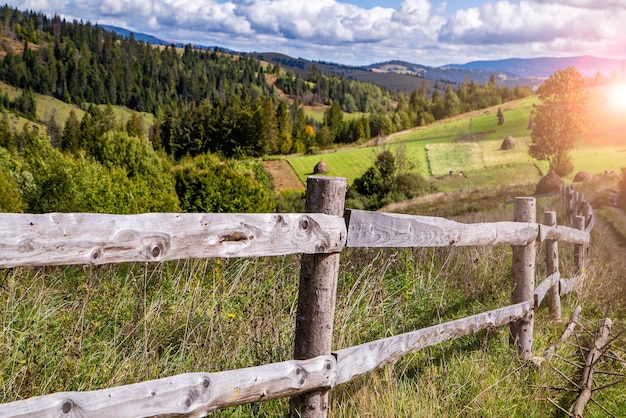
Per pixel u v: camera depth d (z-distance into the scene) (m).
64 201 28.94
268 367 2.55
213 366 3.46
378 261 5.79
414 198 51.44
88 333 3.64
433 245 3.66
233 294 4.56
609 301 6.57
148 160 55.53
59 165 29.97
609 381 4.53
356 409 3.31
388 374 3.63
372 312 4.66
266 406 3.29
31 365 2.96
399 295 5.47
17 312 3.62
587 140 86.00
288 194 65.94
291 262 5.42
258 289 4.68
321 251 2.73
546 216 6.11
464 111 161.62
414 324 4.88
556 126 60.22
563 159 61.31
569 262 8.21
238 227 2.31
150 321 3.86
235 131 117.75
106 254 1.89
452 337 3.95
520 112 125.00
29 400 1.74
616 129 93.56
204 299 4.32
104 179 29.23
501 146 85.31
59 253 1.77
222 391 2.32
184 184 35.62
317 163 82.06
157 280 4.62
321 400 2.88
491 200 40.41
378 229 3.11
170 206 32.38
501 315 4.48
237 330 3.84
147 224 2.00
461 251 6.94
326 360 2.82
